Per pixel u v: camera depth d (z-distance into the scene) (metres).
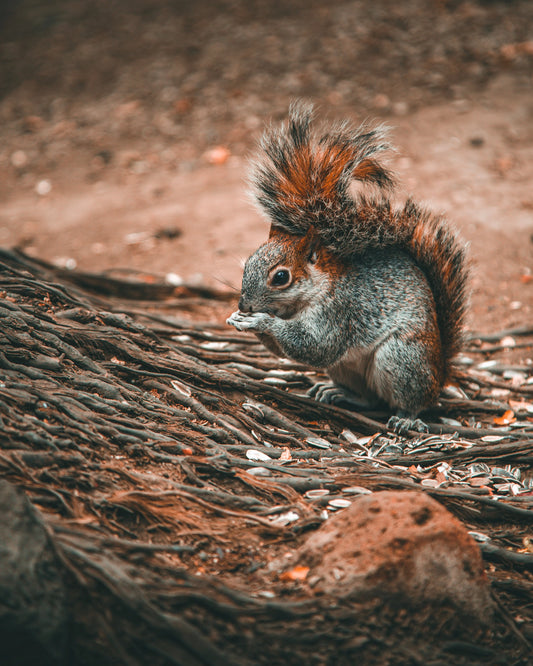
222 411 7.63
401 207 8.59
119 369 7.65
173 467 6.26
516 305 12.09
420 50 22.64
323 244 7.98
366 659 4.77
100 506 5.42
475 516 6.64
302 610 4.88
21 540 4.36
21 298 8.23
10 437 5.70
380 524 5.26
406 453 7.62
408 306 8.07
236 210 16.47
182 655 4.43
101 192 18.20
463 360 10.47
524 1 24.16
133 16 27.39
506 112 19.33
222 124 20.77
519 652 5.25
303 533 5.76
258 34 24.67
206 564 5.29
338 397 8.60
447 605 5.16
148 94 22.73
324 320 7.95
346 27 24.19
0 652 4.07
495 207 15.26
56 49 25.97
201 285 12.52
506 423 8.56
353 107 20.45
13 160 20.38
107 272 13.40
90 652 4.34
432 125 19.17
